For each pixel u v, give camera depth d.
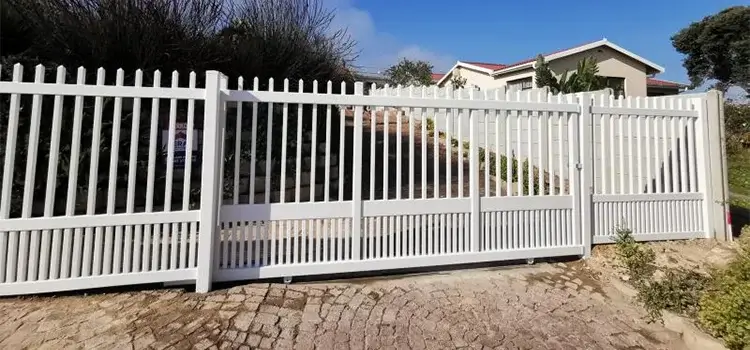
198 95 3.29
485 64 22.52
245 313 2.91
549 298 3.46
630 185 4.74
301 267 3.52
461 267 4.07
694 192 4.99
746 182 9.05
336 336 2.69
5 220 2.91
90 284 3.05
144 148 4.86
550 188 4.32
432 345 2.65
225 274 3.37
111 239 3.12
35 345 2.42
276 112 5.77
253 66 6.17
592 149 4.80
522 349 2.67
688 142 5.04
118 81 3.10
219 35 6.00
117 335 2.56
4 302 2.93
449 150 3.99
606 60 17.39
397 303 3.21
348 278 3.71
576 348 2.73
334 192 6.07
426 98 3.88
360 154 3.71
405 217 3.81
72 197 3.06
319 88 7.16
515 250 4.11
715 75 25.50
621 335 2.95
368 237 3.72
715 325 2.68
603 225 4.57
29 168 2.98
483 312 3.14
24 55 4.57
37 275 3.00
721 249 4.64
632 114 4.74
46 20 4.64
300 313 2.96
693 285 3.41
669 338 2.93
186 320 2.78
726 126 11.62
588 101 4.47
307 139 6.01
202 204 3.25
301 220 3.55
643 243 4.75
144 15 5.03
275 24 6.78
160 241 3.24
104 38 4.76
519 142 4.91
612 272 4.04
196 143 4.95
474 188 4.00
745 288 2.57
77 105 3.06
